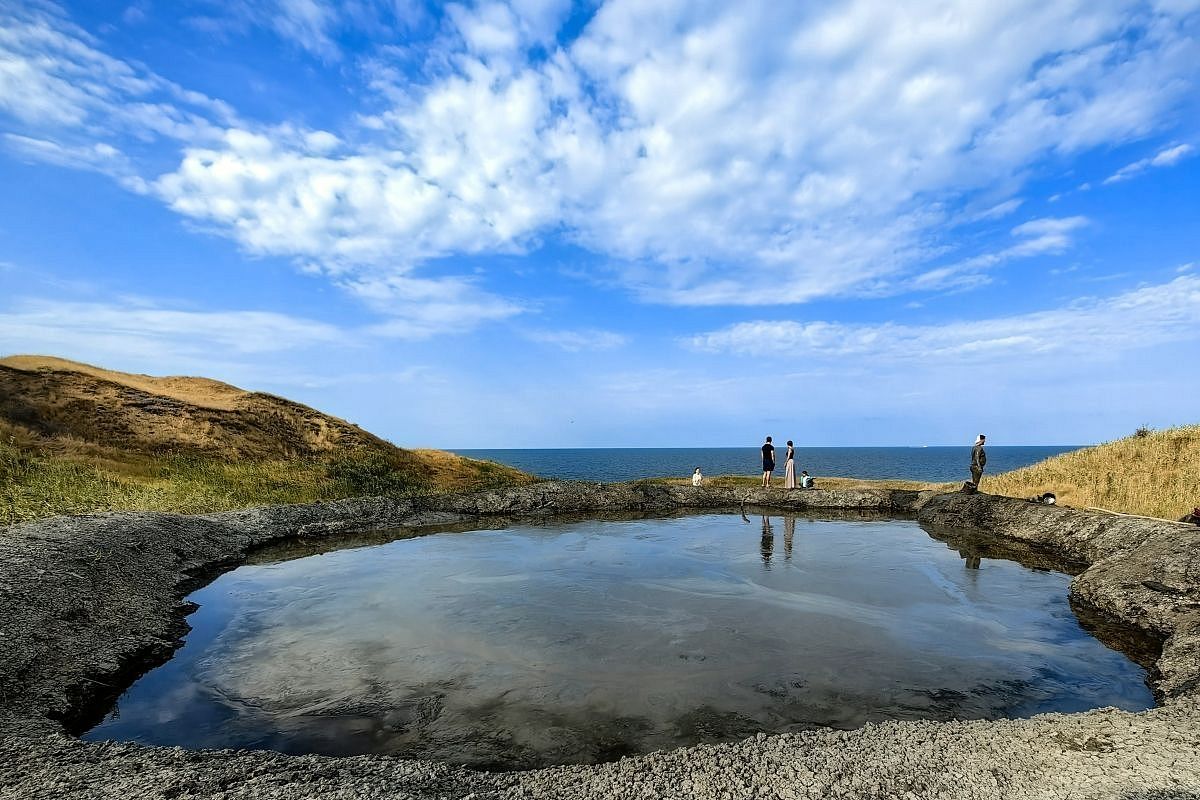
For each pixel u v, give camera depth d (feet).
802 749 14.96
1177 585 28.17
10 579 24.64
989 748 14.67
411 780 13.84
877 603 30.89
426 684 21.20
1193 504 46.62
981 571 37.81
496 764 16.34
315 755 15.35
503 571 37.58
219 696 20.36
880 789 13.01
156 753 15.07
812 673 22.22
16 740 15.70
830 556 42.16
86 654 21.83
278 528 47.98
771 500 69.26
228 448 70.28
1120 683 21.50
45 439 58.23
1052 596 32.37
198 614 28.94
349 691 20.70
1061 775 13.37
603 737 17.72
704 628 26.96
